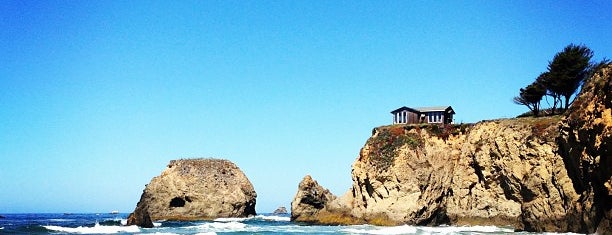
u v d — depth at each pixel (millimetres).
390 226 81625
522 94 88062
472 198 81375
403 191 83188
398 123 100188
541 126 73875
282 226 85812
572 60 82875
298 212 102938
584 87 59125
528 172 72188
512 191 75938
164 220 117625
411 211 81438
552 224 63562
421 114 100250
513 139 76312
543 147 70250
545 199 65875
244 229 78500
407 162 84875
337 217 89812
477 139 83375
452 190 83625
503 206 77312
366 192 87750
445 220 83125
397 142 88125
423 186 83250
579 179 58625
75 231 73500
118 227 80188
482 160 80250
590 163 53125
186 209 120938
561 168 64188
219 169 130250
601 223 52156
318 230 73875
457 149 86688
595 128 51875
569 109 60156
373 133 93312
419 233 65625
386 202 84062
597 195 53531
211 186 124750
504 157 77062
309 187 104062
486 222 78500
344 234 65375
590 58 83188
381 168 85688
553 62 84312
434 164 85562
